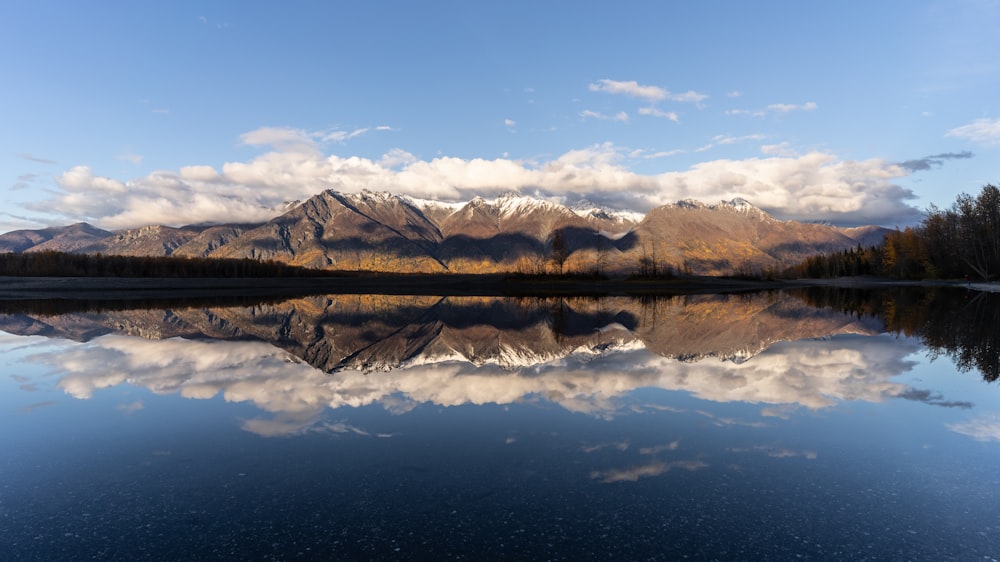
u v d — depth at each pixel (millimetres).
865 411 12328
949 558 5918
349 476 8391
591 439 10305
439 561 5789
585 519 6832
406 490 7812
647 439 10273
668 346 25031
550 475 8383
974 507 7219
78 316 41281
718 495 7590
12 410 12742
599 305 60156
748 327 33344
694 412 12414
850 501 7391
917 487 7887
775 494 7621
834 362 19453
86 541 6340
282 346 25781
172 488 7945
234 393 14867
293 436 10617
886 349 22422
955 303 50562
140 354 22531
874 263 148375
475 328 35188
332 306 58594
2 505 7379
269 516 6969
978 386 15086
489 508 7168
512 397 14242
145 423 11594
